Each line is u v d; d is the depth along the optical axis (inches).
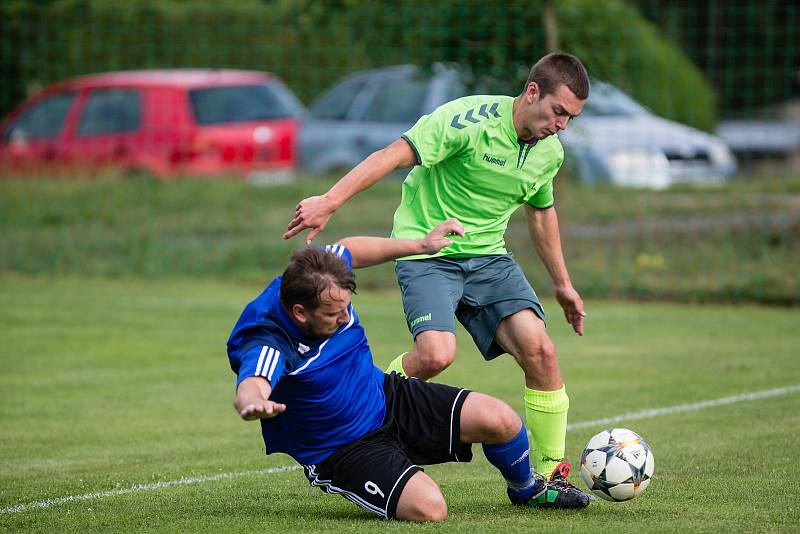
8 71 2832.2
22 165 2405.3
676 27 2957.7
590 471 654.5
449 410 639.8
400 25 1888.5
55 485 753.6
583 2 1847.9
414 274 734.5
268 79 2554.1
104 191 2279.8
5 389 1104.2
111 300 1675.7
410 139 704.4
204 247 2003.0
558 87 696.4
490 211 739.4
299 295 585.6
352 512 667.4
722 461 791.7
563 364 1216.2
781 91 2994.6
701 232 1881.2
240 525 631.2
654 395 1053.8
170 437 914.7
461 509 665.0
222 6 2967.5
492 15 1802.4
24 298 1686.8
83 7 2881.4
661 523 615.8
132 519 655.1
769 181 2204.7
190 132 2378.2
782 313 1565.0
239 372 581.0
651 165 2198.6
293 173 2443.4
